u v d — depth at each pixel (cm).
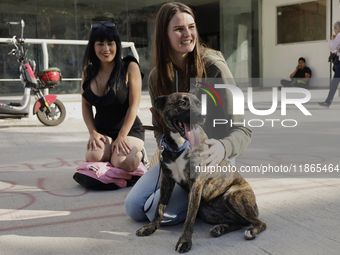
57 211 297
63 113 786
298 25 1546
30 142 606
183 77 268
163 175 246
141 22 1320
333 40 900
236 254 212
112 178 352
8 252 223
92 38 357
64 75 1174
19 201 324
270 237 235
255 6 1603
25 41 822
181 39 246
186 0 1691
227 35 1557
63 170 435
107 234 248
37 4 1159
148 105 1095
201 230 253
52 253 220
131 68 368
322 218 266
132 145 358
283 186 347
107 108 368
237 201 239
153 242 233
